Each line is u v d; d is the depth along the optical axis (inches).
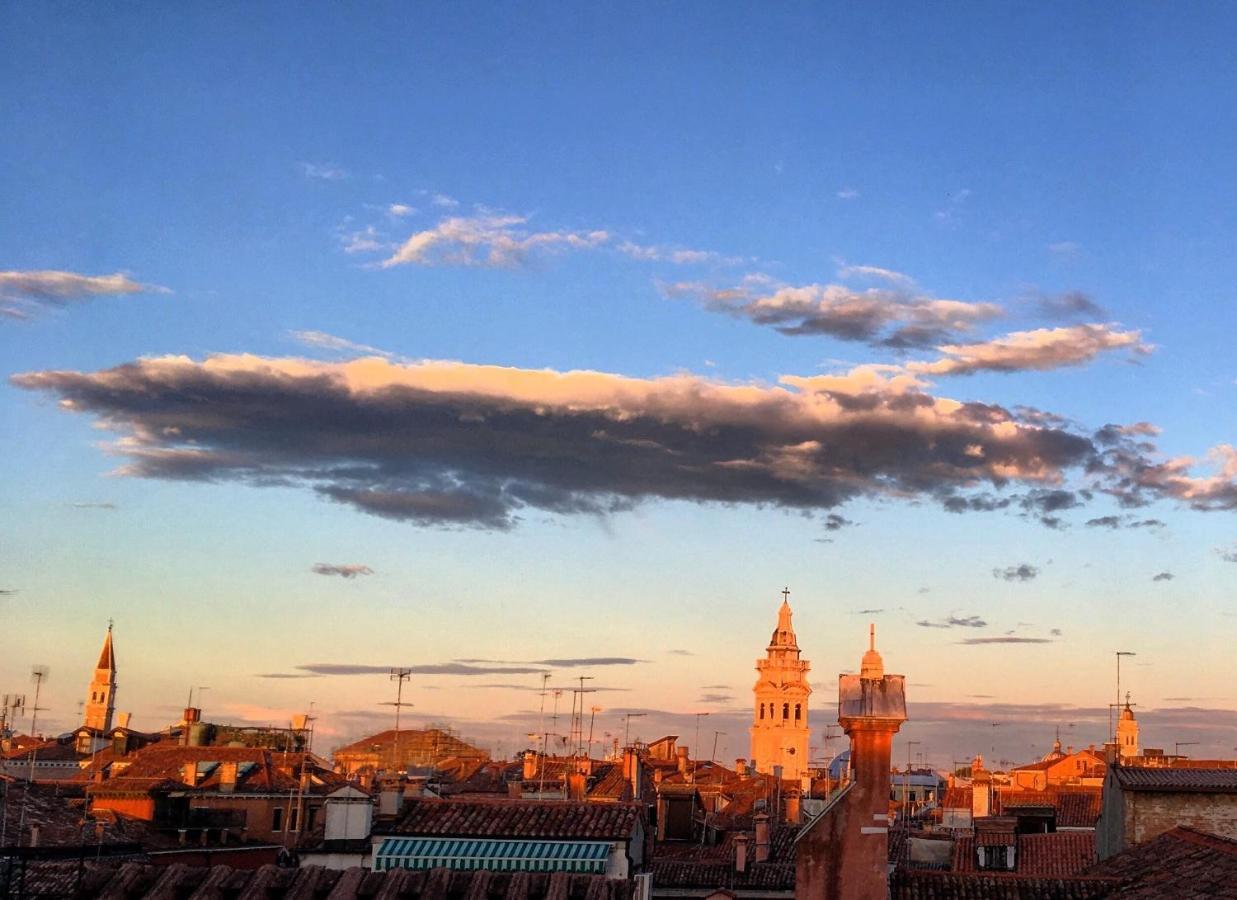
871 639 1513.3
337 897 1348.4
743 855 2495.1
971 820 3262.8
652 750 6043.3
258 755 4069.9
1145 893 1504.7
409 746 6097.4
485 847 2122.3
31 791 2719.0
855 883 1444.4
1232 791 2036.2
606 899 1366.9
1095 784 5103.3
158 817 3442.4
